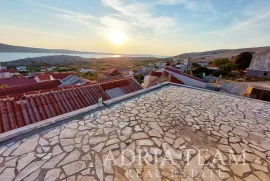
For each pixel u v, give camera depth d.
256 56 28.08
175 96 6.34
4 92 9.48
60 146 2.76
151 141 3.06
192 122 4.00
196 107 5.13
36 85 11.42
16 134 2.97
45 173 2.15
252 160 2.63
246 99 6.23
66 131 3.27
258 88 13.81
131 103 5.22
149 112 4.53
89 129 3.41
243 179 2.22
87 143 2.89
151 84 15.95
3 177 2.04
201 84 15.87
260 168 2.45
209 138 3.28
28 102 4.82
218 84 19.44
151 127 3.63
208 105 5.39
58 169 2.23
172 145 2.96
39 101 5.04
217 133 3.50
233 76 29.00
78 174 2.16
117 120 3.91
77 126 3.51
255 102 5.89
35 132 3.14
